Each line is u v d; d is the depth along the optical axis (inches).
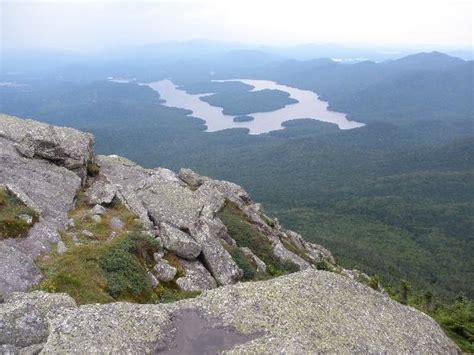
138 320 807.7
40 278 1021.8
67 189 1541.6
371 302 990.4
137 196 1644.9
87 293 1005.2
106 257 1170.0
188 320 836.6
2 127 1814.7
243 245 1977.1
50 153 1686.8
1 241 1101.7
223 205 2273.6
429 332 957.8
